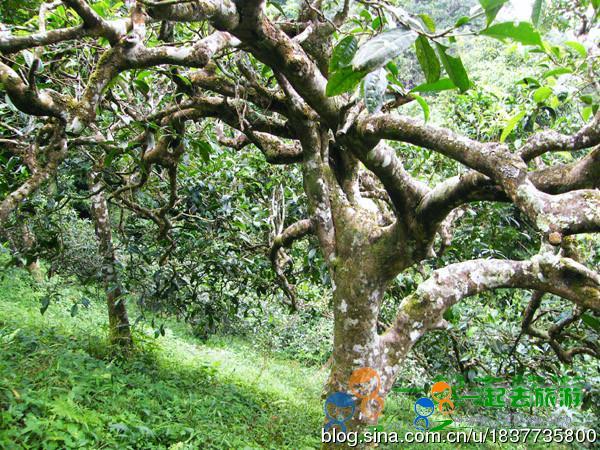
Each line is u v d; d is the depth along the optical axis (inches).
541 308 215.9
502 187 89.6
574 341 209.8
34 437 121.3
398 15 52.6
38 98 77.6
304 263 232.2
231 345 383.2
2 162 163.9
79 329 264.7
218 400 200.5
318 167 138.2
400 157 231.8
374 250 128.8
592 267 179.2
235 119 148.7
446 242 180.5
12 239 237.8
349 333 131.6
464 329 215.2
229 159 204.4
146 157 163.0
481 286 123.9
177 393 197.6
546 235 80.3
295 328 416.8
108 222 241.3
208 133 200.4
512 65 316.2
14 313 277.3
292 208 220.2
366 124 103.0
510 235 204.4
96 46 122.6
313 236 203.6
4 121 160.1
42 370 165.2
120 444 133.5
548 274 109.1
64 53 146.6
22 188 83.4
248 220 213.3
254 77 142.2
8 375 149.8
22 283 353.1
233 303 244.8
